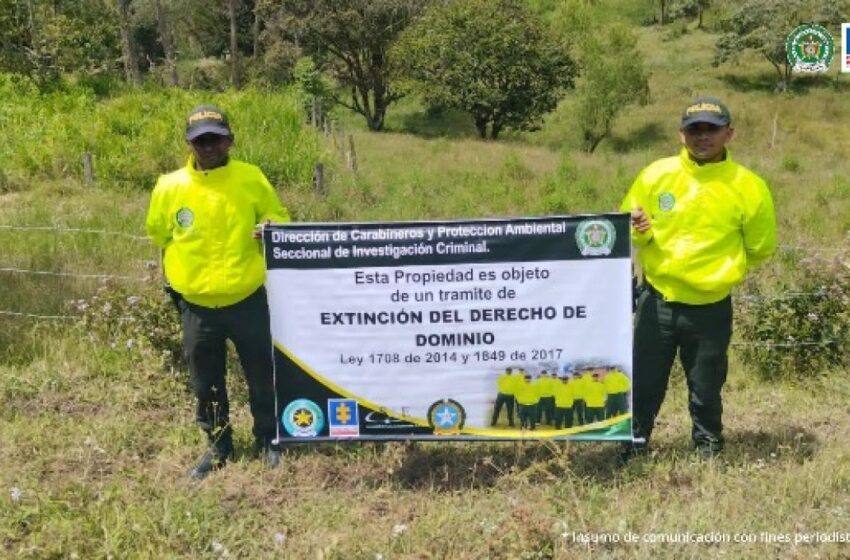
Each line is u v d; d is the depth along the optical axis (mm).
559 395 4508
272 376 4711
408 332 4500
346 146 24141
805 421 5457
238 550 3963
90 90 24672
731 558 3824
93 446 4914
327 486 4609
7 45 26547
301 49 38438
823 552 3861
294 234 4441
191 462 4875
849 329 6379
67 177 15617
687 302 4422
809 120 32625
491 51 30969
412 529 4098
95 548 3900
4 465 4750
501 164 19766
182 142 16484
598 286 4402
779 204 14523
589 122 30891
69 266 8664
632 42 32250
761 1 37406
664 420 5531
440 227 4398
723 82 37469
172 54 45469
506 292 4434
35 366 6203
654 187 4426
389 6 34406
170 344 6215
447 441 4730
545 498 4316
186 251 4469
